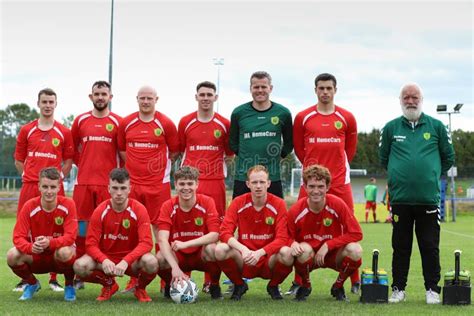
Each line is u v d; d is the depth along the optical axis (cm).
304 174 671
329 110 778
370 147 5544
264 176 665
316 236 680
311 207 673
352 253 653
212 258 671
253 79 786
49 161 812
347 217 663
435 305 630
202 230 694
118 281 855
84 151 831
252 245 685
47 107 809
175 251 685
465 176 4031
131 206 679
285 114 798
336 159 770
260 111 794
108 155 830
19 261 659
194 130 820
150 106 802
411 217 671
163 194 817
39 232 677
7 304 629
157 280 866
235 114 804
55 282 776
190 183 673
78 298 688
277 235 668
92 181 826
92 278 665
